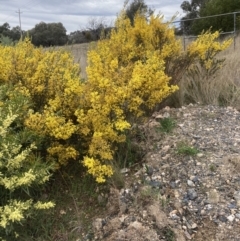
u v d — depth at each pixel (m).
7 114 3.10
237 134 3.93
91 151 3.27
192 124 4.16
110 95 3.33
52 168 3.16
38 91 3.75
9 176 2.88
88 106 3.55
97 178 3.15
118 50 5.25
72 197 3.43
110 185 3.37
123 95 3.31
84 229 3.08
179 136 3.88
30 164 3.13
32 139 3.21
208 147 3.66
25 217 2.97
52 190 3.50
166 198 3.13
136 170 3.54
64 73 3.89
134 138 3.88
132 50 5.24
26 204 2.75
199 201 3.07
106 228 3.00
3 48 5.62
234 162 3.36
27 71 4.03
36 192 3.41
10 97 3.55
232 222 2.86
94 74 3.50
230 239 2.74
